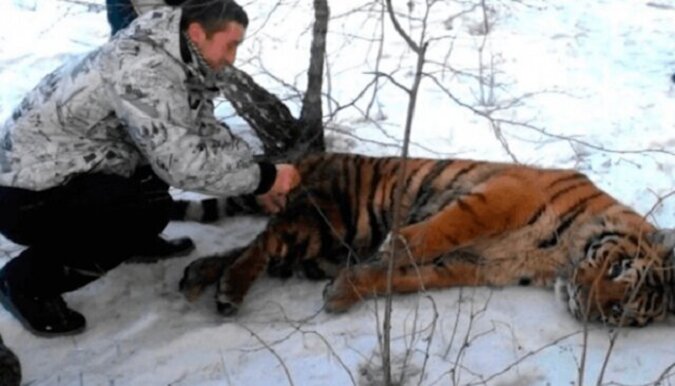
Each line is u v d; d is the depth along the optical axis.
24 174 4.29
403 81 6.98
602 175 5.86
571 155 6.04
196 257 5.14
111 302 4.77
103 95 4.18
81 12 7.50
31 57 7.17
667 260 4.71
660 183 5.78
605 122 6.49
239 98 5.54
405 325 4.60
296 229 4.98
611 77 7.15
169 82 4.15
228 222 5.50
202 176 4.23
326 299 4.73
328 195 5.12
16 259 4.45
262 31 7.44
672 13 8.41
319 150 5.77
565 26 8.02
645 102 6.77
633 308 4.54
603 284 4.56
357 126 6.36
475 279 4.92
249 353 4.42
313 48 5.53
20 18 7.80
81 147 4.34
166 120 4.13
